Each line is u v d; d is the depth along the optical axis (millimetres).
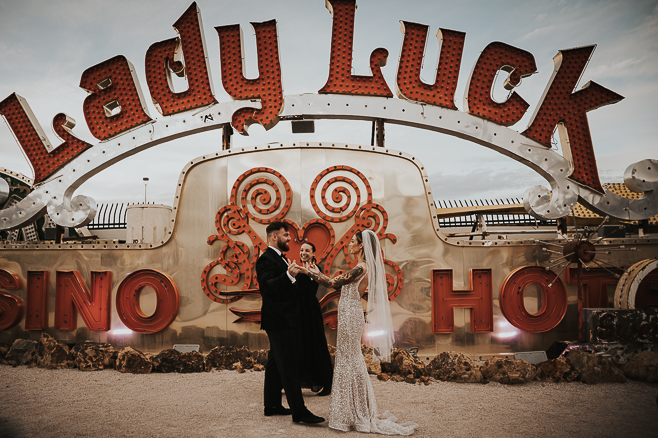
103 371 5996
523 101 7309
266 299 4105
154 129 7422
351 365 3875
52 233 10758
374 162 6988
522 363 5508
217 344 6723
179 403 4562
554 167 7246
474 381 5410
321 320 4824
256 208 6871
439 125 7262
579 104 7320
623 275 6621
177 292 6789
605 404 4516
